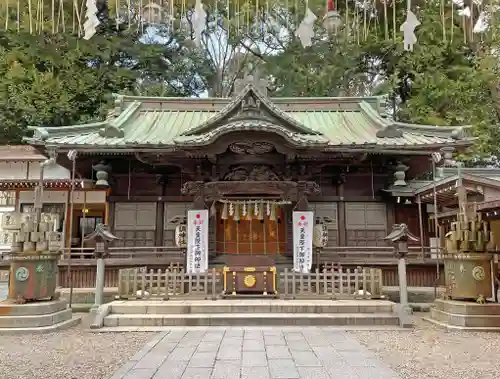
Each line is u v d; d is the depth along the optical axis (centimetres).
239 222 1512
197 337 843
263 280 1123
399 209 1594
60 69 2609
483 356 700
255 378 573
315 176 1590
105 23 2795
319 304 1022
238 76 3238
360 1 1700
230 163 1464
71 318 1045
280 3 2083
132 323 966
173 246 1508
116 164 1595
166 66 3281
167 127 1688
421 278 1412
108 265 1410
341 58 2734
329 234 1555
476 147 2311
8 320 909
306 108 1905
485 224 1000
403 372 605
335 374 592
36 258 970
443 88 2447
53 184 1839
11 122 2480
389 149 1421
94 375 593
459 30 2336
